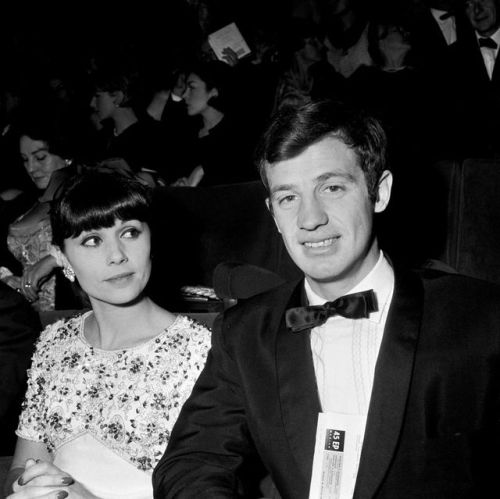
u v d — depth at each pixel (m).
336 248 1.60
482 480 1.52
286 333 1.69
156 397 2.11
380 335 1.65
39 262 3.65
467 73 4.27
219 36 5.71
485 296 1.60
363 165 1.60
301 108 1.60
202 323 2.32
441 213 2.79
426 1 4.50
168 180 5.22
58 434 2.15
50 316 2.56
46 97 6.09
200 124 5.18
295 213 1.61
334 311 1.63
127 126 5.49
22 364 2.33
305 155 1.57
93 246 2.08
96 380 2.15
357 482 1.53
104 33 6.51
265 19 5.55
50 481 1.93
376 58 4.52
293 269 2.98
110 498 2.05
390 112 4.35
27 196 4.77
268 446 1.65
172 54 5.84
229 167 4.91
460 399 1.53
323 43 5.00
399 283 1.67
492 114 4.20
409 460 1.53
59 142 4.01
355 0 4.90
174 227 3.18
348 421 1.57
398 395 1.54
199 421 1.78
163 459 1.79
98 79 5.57
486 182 2.71
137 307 2.19
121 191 2.06
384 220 2.84
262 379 1.69
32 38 6.80
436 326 1.59
